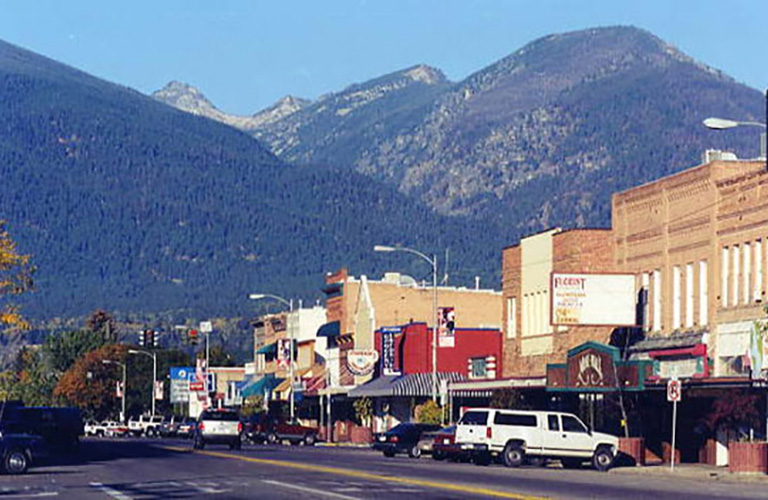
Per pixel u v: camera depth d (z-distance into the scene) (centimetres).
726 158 8312
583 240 9431
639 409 8319
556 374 8488
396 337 12962
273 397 16988
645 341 8769
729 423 7375
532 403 9775
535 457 7031
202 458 7756
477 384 10088
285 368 16575
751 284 7588
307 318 17250
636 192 9050
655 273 8769
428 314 14450
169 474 5903
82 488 4953
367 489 4709
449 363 12850
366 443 12900
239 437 9788
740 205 7731
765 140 7794
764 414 7106
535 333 10262
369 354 12988
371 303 14250
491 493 4484
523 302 10475
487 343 12938
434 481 5228
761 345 6806
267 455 8338
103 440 13662
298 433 12575
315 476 5606
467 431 7044
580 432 6975
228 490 4744
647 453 8269
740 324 7625
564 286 8556
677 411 8088
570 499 4250
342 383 14712
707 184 8100
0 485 5169
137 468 6538
